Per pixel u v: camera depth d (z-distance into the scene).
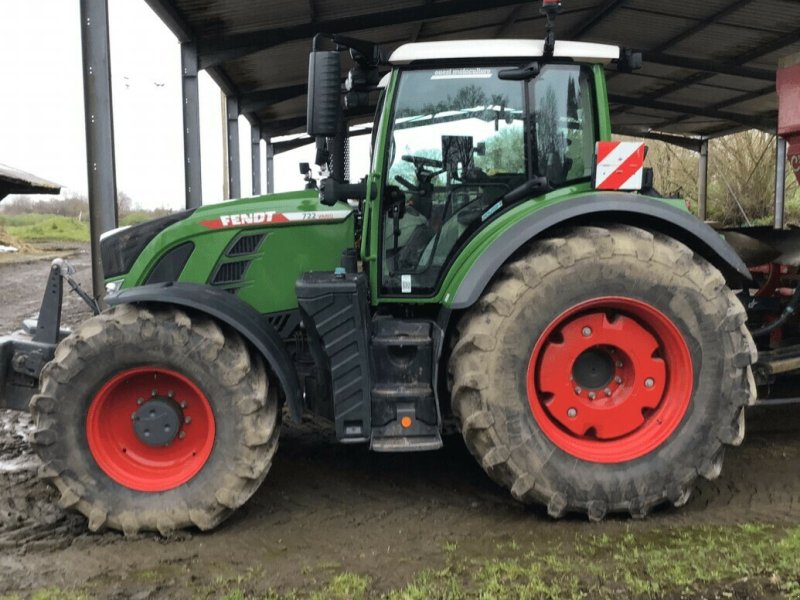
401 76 3.48
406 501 3.56
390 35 9.78
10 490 3.69
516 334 3.14
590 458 3.21
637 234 3.22
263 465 3.19
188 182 8.64
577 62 3.54
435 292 3.53
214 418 3.17
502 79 3.49
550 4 3.31
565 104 3.56
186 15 7.99
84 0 5.37
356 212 3.84
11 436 4.65
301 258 3.75
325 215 3.74
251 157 15.45
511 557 2.89
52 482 3.14
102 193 5.49
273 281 3.74
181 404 3.28
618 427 3.27
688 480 3.23
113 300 3.19
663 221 3.35
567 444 3.22
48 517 3.37
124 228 3.79
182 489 3.17
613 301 3.18
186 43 8.50
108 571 2.85
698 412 3.23
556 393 3.24
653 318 3.21
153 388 3.27
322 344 3.34
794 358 4.05
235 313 3.27
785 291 4.91
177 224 3.71
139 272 3.68
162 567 2.88
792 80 4.81
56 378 3.12
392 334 3.40
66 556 2.98
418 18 8.38
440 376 3.45
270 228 3.73
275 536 3.17
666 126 15.73
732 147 18.00
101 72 5.43
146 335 3.12
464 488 3.72
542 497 3.18
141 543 3.11
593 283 3.15
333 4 8.09
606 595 2.54
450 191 3.53
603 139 3.56
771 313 4.66
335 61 3.17
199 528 3.19
